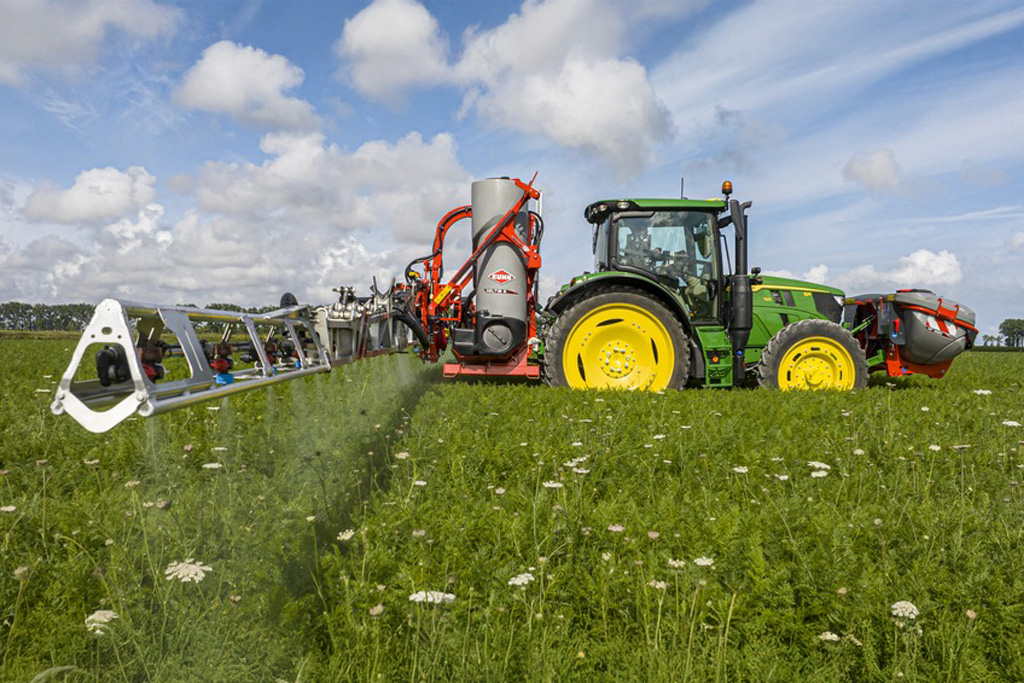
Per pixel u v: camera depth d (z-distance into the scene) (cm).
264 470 343
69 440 381
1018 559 240
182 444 371
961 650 188
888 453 396
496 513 280
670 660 179
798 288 840
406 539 251
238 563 221
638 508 295
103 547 246
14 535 251
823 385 754
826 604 207
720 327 763
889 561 238
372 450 374
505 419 484
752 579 213
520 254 771
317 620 193
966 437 447
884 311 837
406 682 173
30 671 177
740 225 739
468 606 201
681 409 536
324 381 413
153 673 176
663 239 781
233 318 291
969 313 822
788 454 388
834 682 179
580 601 216
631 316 738
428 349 764
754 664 181
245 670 177
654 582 203
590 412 516
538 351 780
